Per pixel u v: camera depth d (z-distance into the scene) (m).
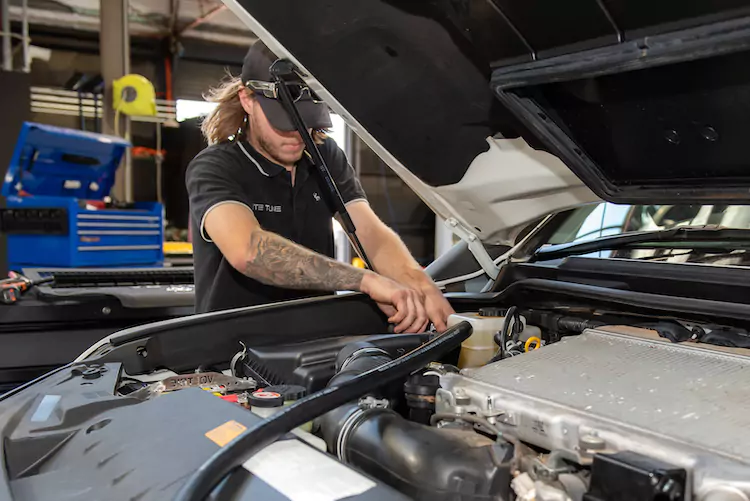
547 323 1.38
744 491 0.65
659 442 0.74
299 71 1.32
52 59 5.41
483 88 1.25
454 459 0.80
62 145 3.37
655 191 1.21
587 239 1.72
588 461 0.76
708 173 1.12
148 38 5.78
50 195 3.55
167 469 0.82
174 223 5.99
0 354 2.23
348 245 5.54
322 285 1.67
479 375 1.04
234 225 1.79
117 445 0.92
